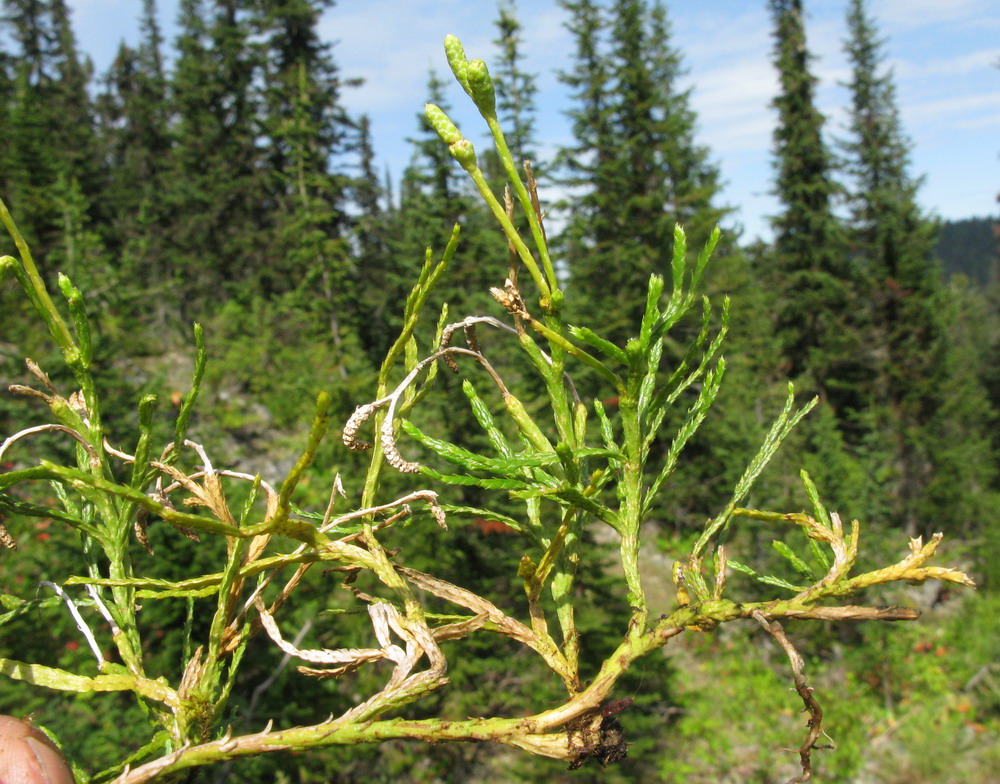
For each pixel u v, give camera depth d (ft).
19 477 2.92
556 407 4.25
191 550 21.97
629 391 4.09
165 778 3.34
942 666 46.93
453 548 32.65
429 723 3.23
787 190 90.53
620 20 68.54
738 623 49.65
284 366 65.92
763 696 42.83
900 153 89.35
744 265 86.89
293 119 70.13
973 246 304.71
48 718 18.60
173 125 117.80
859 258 91.20
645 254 64.49
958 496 70.64
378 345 75.25
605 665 3.55
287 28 86.12
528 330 4.61
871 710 42.80
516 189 3.90
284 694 24.91
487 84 3.76
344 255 67.15
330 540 3.74
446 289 54.80
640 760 37.52
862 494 48.19
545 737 3.34
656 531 65.41
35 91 115.34
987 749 38.52
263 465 52.70
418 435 3.75
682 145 80.43
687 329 59.26
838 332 83.66
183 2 138.31
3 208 3.72
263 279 92.68
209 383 59.26
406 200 61.00
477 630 3.88
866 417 55.26
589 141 69.05
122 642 3.95
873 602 45.06
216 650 3.73
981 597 52.19
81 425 3.99
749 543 46.93
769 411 72.13
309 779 29.04
